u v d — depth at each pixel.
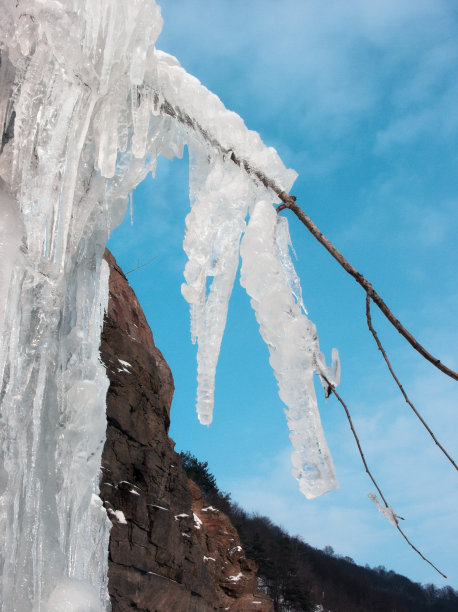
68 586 2.18
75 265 2.67
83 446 2.49
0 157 2.21
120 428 13.40
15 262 2.18
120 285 17.03
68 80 2.32
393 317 2.52
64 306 2.58
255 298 2.79
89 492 2.55
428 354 2.44
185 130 2.95
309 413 2.60
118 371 13.80
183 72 2.80
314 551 75.06
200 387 2.87
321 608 53.00
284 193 3.00
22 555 2.06
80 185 2.51
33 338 2.25
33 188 2.26
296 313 2.76
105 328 14.43
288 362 2.66
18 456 2.11
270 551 47.09
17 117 2.25
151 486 13.74
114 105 2.51
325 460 2.54
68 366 2.54
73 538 2.47
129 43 2.48
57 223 2.30
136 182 2.90
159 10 2.52
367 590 68.50
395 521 2.19
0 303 2.07
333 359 2.47
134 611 11.97
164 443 14.86
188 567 14.64
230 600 19.48
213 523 21.88
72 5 2.34
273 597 41.75
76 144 2.35
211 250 2.92
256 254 2.81
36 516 2.14
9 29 2.22
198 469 51.03
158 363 17.77
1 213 2.15
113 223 2.82
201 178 3.04
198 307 2.97
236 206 2.98
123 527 12.16
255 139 2.99
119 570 11.78
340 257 2.70
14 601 1.98
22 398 2.19
